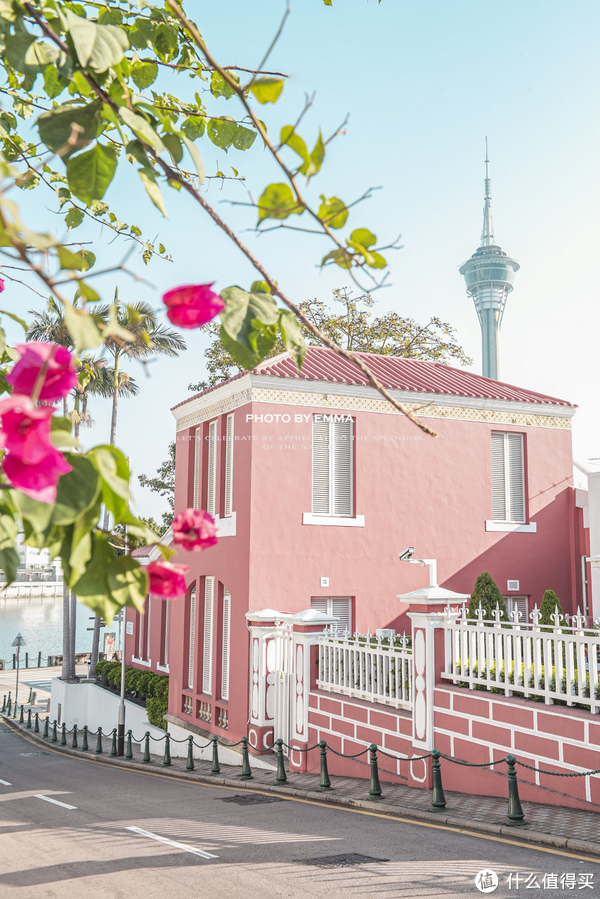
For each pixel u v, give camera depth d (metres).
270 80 2.24
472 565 18.28
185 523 2.06
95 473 1.76
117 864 8.21
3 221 1.59
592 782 9.03
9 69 3.56
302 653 14.76
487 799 10.33
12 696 40.56
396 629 17.22
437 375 20.81
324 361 19.30
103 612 1.90
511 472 19.34
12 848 9.21
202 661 18.58
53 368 1.69
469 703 10.92
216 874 7.66
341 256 2.38
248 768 14.27
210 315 1.98
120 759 20.25
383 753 11.48
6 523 1.80
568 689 9.48
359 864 7.80
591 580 17.52
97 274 1.77
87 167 2.47
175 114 4.17
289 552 16.36
